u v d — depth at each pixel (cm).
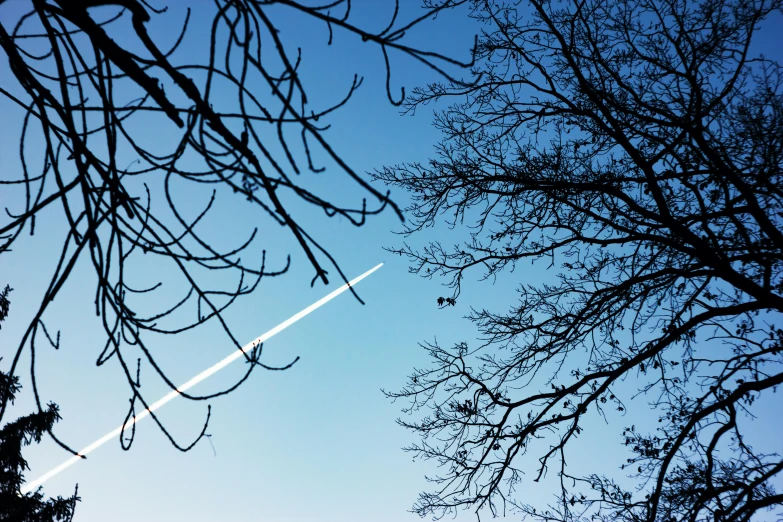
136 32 268
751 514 721
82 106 325
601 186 937
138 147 312
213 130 280
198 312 316
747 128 843
